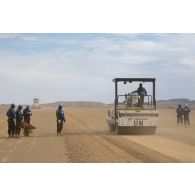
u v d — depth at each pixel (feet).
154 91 98.17
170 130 112.88
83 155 60.80
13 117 89.66
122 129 98.37
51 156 59.98
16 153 63.26
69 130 114.32
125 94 98.73
